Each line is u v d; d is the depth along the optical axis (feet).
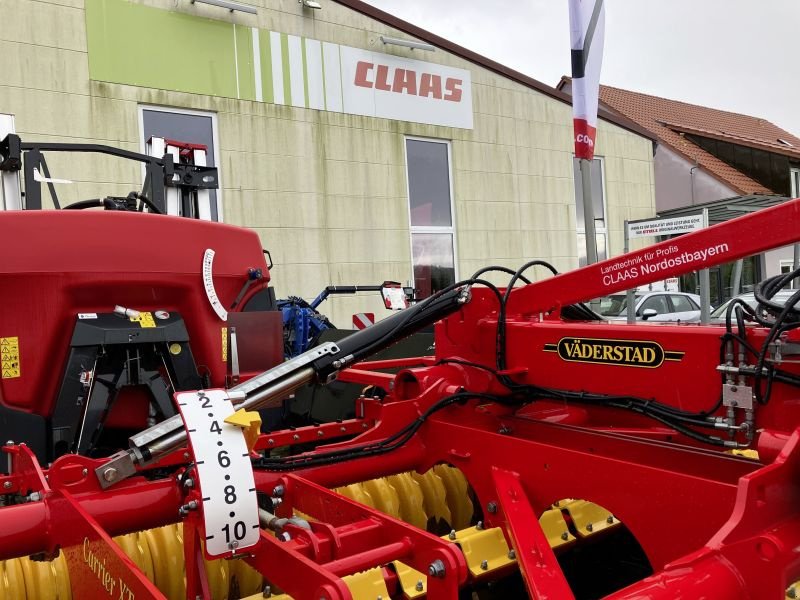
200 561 5.98
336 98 30.25
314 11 29.66
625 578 9.41
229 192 27.55
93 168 24.66
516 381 8.72
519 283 35.88
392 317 8.36
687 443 7.95
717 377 6.76
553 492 7.31
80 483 6.50
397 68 32.07
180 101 26.48
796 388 6.15
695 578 4.60
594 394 7.79
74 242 9.22
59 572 6.77
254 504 5.49
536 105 37.29
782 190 63.41
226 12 27.48
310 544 5.56
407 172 32.65
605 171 41.73
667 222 30.25
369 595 6.92
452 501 9.90
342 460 8.38
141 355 9.52
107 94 24.95
